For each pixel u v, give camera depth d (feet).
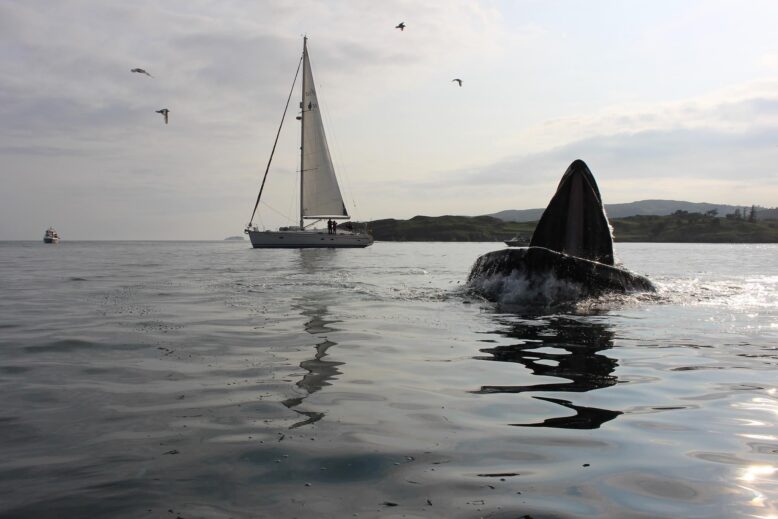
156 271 78.54
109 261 111.55
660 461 13.76
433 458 13.83
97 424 15.97
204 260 114.21
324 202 194.90
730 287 52.95
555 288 41.01
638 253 166.91
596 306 40.29
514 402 18.45
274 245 192.85
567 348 26.76
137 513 11.02
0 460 13.47
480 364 23.62
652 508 11.38
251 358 24.30
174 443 14.57
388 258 123.34
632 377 21.71
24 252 186.09
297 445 14.51
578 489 12.22
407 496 11.82
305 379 20.99
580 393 19.60
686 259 122.83
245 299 44.60
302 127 192.24
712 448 14.64
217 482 12.37
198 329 31.17
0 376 21.25
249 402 18.04
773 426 16.33
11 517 10.85
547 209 42.57
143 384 20.12
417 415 17.02
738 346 27.45
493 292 43.86
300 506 11.34
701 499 11.78
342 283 57.88
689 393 19.60
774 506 11.47
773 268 86.69
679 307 39.96
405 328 31.73
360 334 29.94
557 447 14.62
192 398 18.42
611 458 13.94
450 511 11.19
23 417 16.55
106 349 25.98
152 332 30.25
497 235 450.30
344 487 12.21
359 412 17.21
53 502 11.43
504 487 12.28
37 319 34.86
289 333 30.09
